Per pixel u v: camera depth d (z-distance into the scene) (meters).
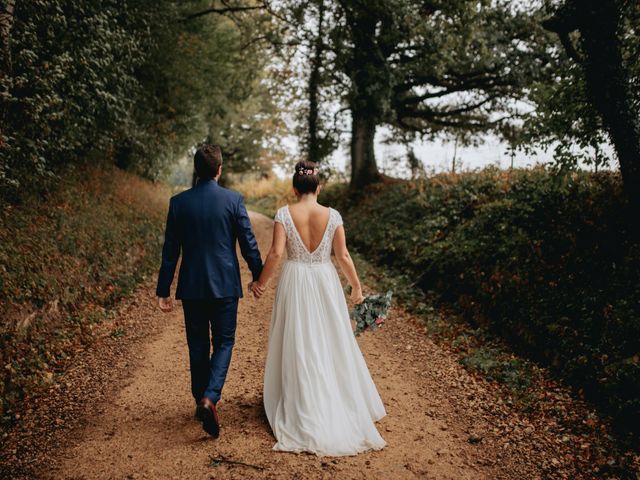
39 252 5.98
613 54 5.43
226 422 3.54
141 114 13.02
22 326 4.70
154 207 13.48
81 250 7.00
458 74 14.55
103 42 7.07
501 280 6.46
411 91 16.56
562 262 6.01
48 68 5.96
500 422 3.90
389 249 10.55
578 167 6.21
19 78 5.36
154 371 4.62
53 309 5.40
